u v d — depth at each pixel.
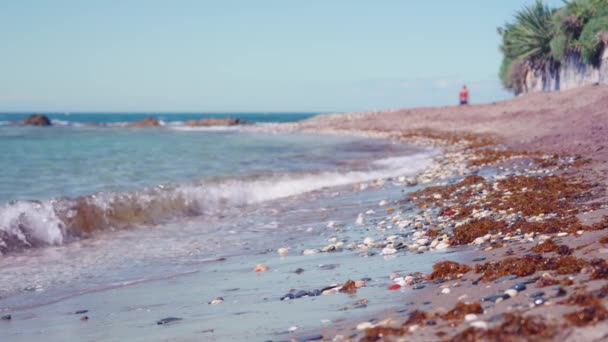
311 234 11.41
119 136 46.75
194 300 7.20
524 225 9.09
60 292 8.06
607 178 13.28
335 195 16.80
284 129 59.97
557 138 24.47
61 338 6.00
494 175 17.05
